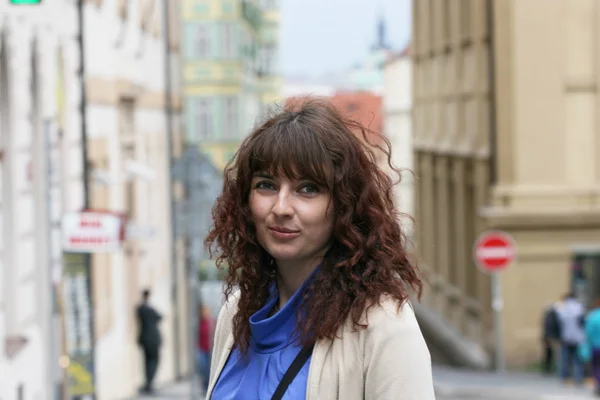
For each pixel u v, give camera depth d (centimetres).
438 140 3497
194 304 1616
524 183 2712
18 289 1216
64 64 1586
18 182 1236
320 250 316
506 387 2272
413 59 3997
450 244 3369
